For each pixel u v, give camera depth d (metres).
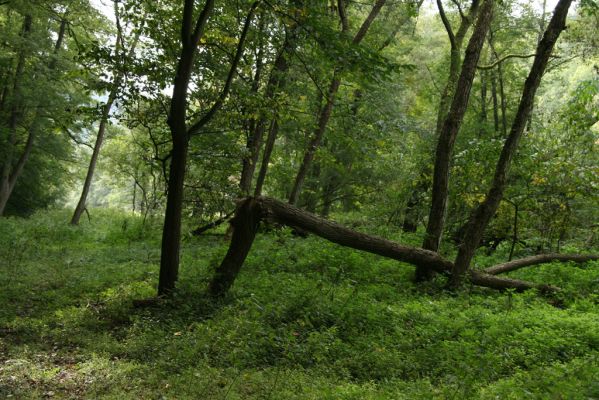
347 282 10.99
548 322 8.25
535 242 16.50
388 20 21.80
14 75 26.08
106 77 11.20
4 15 26.20
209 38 14.34
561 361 6.87
